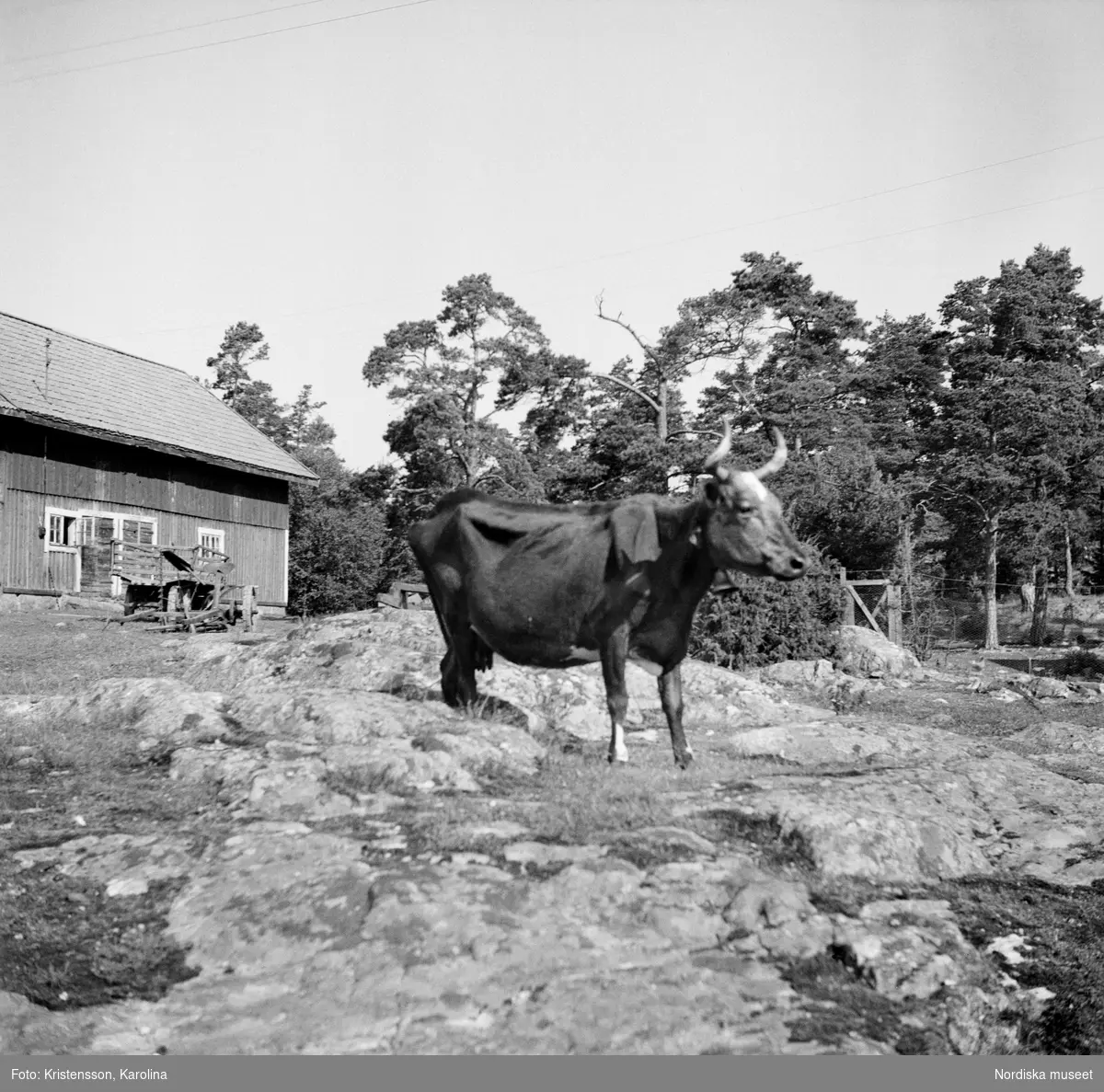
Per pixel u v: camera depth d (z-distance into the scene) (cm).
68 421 2648
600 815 633
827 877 584
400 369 4747
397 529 5228
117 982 466
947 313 5316
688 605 781
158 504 2991
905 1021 459
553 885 529
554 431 5091
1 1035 415
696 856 573
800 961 494
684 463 4031
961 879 622
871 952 503
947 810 705
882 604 2552
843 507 3125
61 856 587
